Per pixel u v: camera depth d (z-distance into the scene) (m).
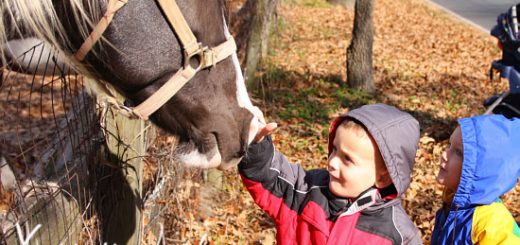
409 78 11.02
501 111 5.77
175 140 2.91
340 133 2.25
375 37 15.70
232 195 5.14
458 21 17.83
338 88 9.91
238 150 2.46
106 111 2.64
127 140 2.85
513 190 5.59
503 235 2.29
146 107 2.33
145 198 3.33
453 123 8.02
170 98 2.35
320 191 2.38
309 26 16.34
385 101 9.27
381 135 2.17
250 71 8.16
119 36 2.22
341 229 2.29
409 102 9.23
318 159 6.57
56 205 2.33
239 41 6.73
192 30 2.26
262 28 7.96
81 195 2.51
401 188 2.24
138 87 2.34
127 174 2.87
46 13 2.14
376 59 12.73
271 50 10.96
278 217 2.46
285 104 8.75
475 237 2.34
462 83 10.65
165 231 3.71
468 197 2.35
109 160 2.70
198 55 2.28
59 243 2.32
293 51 12.74
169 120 2.44
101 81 2.42
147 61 2.27
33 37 2.50
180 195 4.06
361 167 2.21
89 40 2.19
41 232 2.24
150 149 3.42
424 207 5.25
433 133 7.43
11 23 2.33
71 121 2.84
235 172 5.53
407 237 2.30
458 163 2.39
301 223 2.40
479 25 17.22
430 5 20.89
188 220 4.07
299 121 8.02
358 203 2.27
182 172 3.79
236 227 4.74
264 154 2.43
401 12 19.58
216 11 2.33
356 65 9.70
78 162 2.58
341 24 17.09
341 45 14.00
